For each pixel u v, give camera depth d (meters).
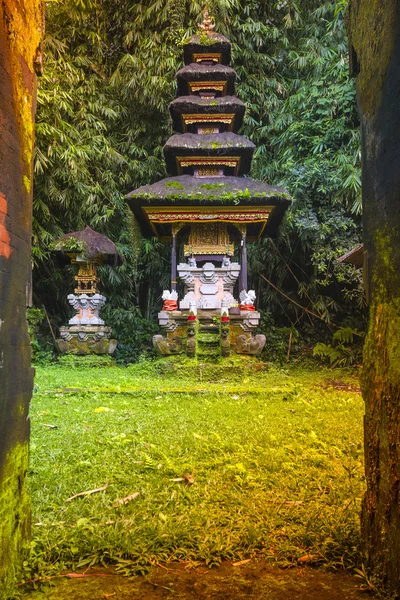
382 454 2.19
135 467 3.60
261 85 13.01
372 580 2.10
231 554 2.37
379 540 2.17
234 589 2.09
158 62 12.38
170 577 2.18
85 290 11.64
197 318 10.37
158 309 14.12
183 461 3.72
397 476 2.02
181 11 12.31
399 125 2.10
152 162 13.09
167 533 2.47
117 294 13.70
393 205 2.16
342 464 3.71
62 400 6.77
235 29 13.01
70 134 11.56
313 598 2.02
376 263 2.36
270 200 10.15
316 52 12.41
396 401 2.06
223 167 11.19
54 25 11.87
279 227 11.71
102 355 11.41
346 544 2.41
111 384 7.83
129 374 9.55
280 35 13.16
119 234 13.54
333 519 2.66
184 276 10.70
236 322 10.30
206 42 11.38
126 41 12.64
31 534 2.44
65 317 13.93
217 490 3.14
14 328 2.29
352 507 2.84
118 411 5.90
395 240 2.13
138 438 4.45
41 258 11.98
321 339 12.91
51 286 13.70
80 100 12.17
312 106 12.05
